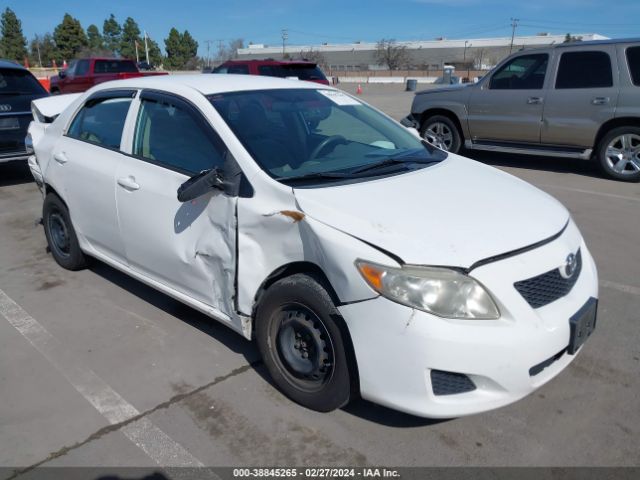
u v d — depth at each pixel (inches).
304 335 109.0
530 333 93.6
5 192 297.0
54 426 109.5
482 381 93.2
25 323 150.9
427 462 99.1
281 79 157.3
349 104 158.9
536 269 98.2
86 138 164.2
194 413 112.7
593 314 106.6
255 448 102.9
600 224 227.5
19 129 293.1
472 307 91.8
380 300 93.0
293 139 129.8
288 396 115.7
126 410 114.0
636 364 128.0
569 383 121.3
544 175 321.1
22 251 206.4
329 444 103.5
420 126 384.8
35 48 3351.4
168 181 130.3
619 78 292.8
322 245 99.7
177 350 135.7
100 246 162.6
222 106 129.5
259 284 112.9
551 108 316.5
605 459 99.6
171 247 131.0
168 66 3713.1
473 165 142.3
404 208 105.5
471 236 98.4
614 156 303.9
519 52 328.5
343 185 114.0
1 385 123.0
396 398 95.3
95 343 139.9
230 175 116.8
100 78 734.5
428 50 3435.0
